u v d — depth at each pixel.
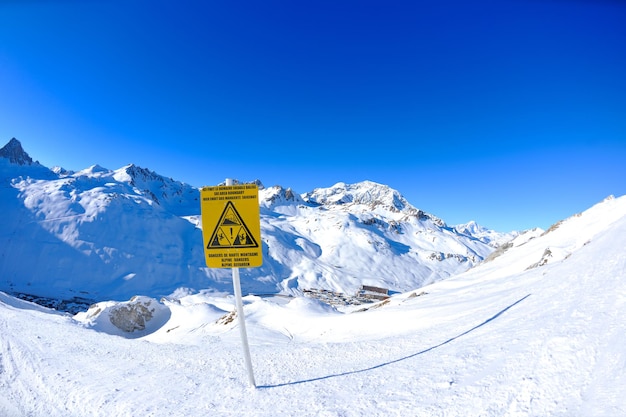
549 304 7.27
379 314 23.22
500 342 5.70
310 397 5.04
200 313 46.53
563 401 3.54
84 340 11.52
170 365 7.89
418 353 6.62
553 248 29.33
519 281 17.70
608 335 4.45
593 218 39.59
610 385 3.51
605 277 7.32
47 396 6.43
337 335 22.42
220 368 7.44
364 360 6.99
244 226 5.70
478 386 4.34
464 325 8.42
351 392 5.00
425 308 20.19
